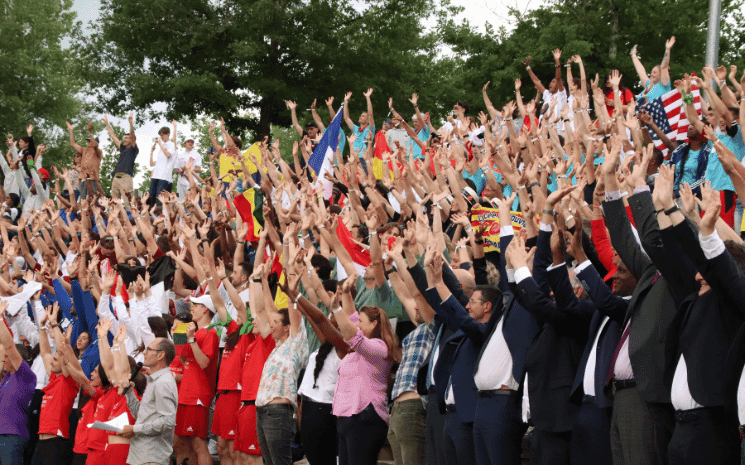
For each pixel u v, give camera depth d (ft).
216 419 26.78
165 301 34.76
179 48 75.51
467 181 33.65
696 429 13.43
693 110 27.04
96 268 34.04
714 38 34.32
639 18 64.08
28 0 106.93
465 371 18.62
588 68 63.87
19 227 43.29
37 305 34.71
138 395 26.55
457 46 72.18
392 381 21.97
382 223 30.71
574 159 25.62
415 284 19.85
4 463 28.89
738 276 13.07
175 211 41.39
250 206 37.73
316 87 76.43
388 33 77.61
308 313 21.48
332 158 37.99
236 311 29.63
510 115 32.65
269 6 72.90
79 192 58.18
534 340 17.04
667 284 14.58
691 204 14.23
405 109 77.20
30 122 101.19
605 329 16.10
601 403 15.48
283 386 23.45
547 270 16.81
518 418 17.51
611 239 15.90
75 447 28.19
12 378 29.60
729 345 13.39
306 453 22.67
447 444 18.81
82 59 78.23
